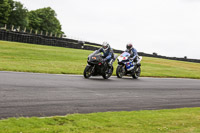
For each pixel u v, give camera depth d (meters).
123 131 4.40
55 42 32.78
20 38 28.53
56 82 8.81
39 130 3.97
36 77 9.35
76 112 5.60
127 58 12.66
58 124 4.50
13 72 9.95
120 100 7.41
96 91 8.20
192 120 5.80
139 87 10.25
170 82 13.31
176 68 26.31
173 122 5.43
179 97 9.17
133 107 6.78
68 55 23.09
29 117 4.79
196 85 13.23
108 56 11.31
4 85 7.06
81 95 7.30
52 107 5.71
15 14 65.88
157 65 27.31
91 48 40.00
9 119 4.39
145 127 4.82
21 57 16.64
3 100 5.65
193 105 8.08
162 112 6.42
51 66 14.01
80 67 15.68
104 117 5.28
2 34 26.36
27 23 69.19
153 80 13.40
